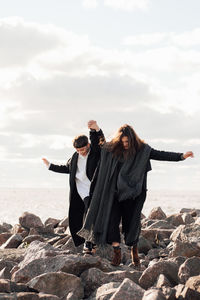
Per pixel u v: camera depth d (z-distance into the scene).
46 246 6.84
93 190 6.31
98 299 4.91
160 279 5.21
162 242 8.57
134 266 6.41
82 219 6.79
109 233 5.98
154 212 12.73
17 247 9.62
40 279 5.32
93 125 6.26
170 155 5.84
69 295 5.18
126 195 5.75
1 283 5.07
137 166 5.85
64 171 6.81
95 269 5.60
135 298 4.62
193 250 6.74
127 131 5.87
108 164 6.02
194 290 4.63
